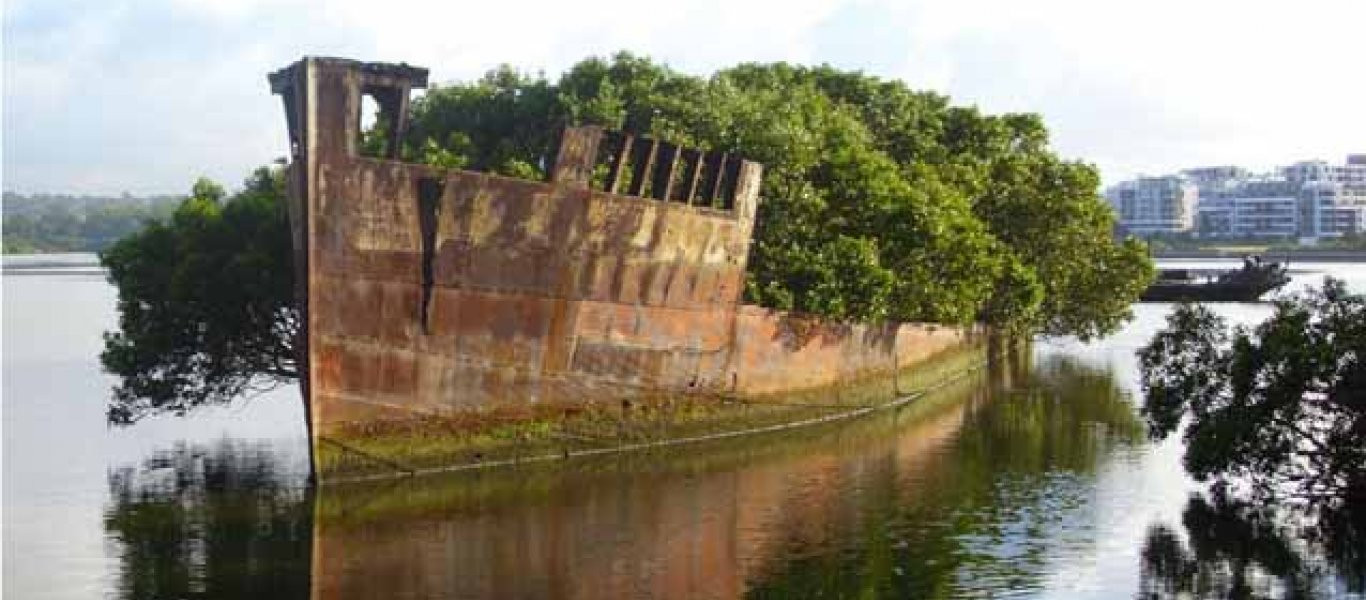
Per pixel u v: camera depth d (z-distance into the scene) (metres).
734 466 33.81
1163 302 107.06
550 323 33.34
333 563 24.44
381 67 30.06
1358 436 28.83
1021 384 52.62
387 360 30.72
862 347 45.25
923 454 35.88
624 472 32.81
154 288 37.34
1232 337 31.59
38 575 23.70
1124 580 23.61
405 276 30.62
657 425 36.81
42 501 29.75
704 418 38.25
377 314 30.41
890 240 45.09
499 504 29.02
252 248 36.41
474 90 45.91
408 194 30.41
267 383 51.78
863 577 23.78
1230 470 31.95
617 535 26.58
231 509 28.77
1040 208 61.19
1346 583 23.41
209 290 36.38
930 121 65.44
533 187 32.09
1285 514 28.58
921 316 49.81
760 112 44.56
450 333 31.56
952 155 65.00
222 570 24.00
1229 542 26.23
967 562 24.70
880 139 60.72
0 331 79.81
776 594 22.75
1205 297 106.50
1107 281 65.25
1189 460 30.00
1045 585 23.33
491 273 31.91
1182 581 23.48
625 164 38.03
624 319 35.09
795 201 42.59
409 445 31.39
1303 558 25.03
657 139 35.62
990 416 43.47
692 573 23.95
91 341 72.25
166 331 37.50
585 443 34.88
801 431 40.06
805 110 52.03
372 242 30.11
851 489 31.16
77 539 26.23
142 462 35.03
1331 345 28.36
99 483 31.95
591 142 33.22
